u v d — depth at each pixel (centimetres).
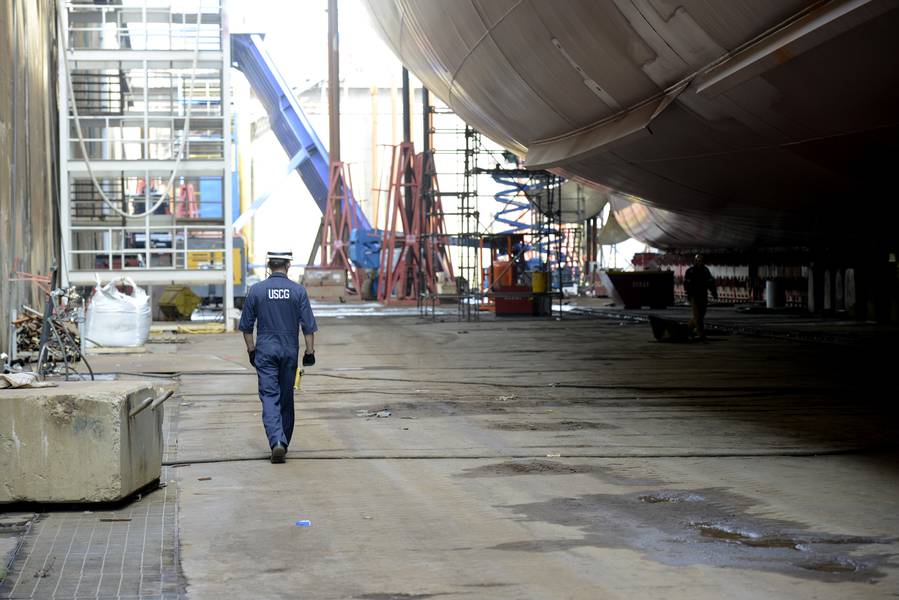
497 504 1449
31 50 4088
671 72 3362
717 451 1891
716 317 7006
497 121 5331
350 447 1945
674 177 4675
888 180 3788
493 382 3098
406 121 9975
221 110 5191
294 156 13075
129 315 4116
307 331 1848
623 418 2334
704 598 1003
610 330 5819
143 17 5162
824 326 5744
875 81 2639
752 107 3198
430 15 4691
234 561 1152
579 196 11831
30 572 1103
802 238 7106
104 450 1391
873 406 2534
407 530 1297
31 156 4062
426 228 9325
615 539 1245
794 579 1068
